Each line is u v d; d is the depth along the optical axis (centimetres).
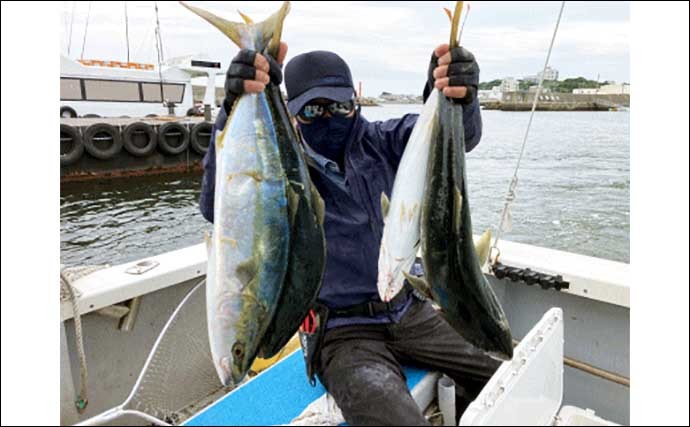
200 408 207
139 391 176
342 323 190
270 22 157
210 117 1644
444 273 165
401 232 165
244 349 154
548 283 239
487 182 1020
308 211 164
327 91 181
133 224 1172
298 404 179
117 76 1568
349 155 194
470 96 158
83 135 1352
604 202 988
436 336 191
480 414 131
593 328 246
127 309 239
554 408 168
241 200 152
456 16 154
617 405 241
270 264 155
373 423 156
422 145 164
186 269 254
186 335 201
